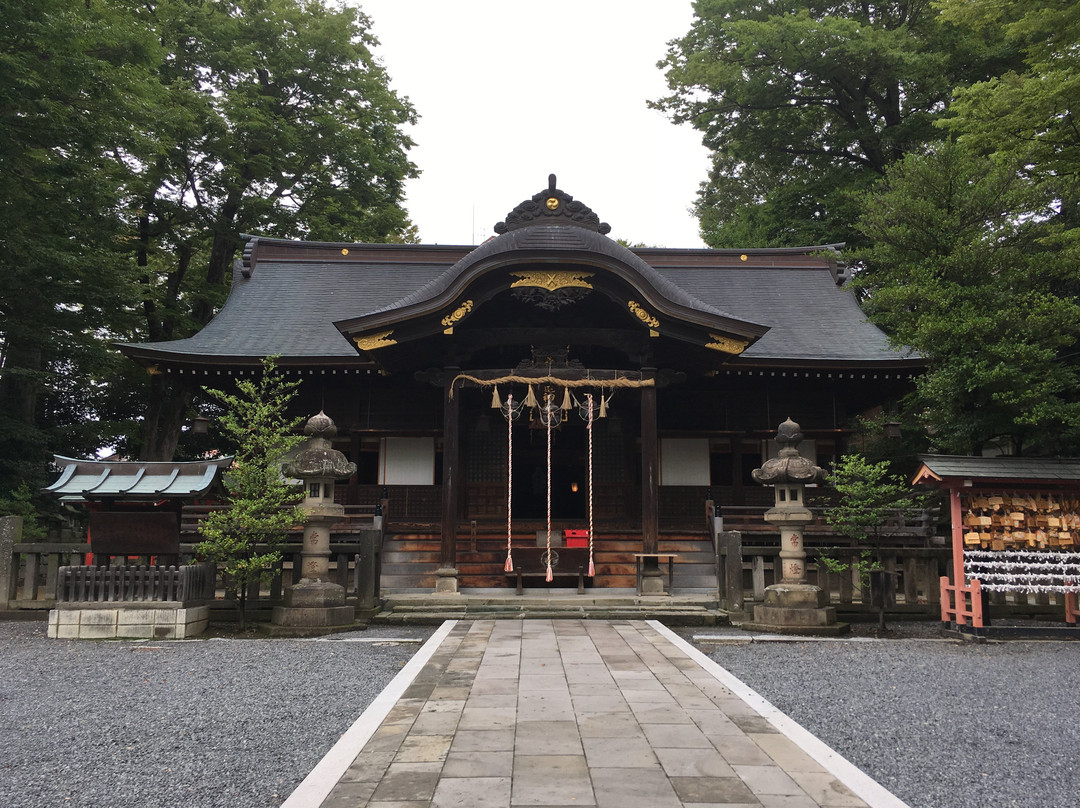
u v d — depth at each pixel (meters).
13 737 6.14
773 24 28.16
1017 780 5.21
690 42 31.95
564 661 8.79
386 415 20.25
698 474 20.67
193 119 25.81
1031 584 11.38
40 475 21.55
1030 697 7.61
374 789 4.61
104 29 17.77
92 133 17.75
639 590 14.34
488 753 5.33
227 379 20.14
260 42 29.59
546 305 15.15
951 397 14.70
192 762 5.48
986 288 14.11
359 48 31.44
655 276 15.41
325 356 19.25
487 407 20.38
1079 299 16.48
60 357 22.02
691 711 6.50
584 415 15.89
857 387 20.67
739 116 32.06
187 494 11.67
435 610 13.09
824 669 8.99
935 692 7.80
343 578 12.88
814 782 4.78
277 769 5.31
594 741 5.62
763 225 34.28
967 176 15.59
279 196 31.97
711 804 4.38
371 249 26.19
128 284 21.78
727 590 12.91
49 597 13.09
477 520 19.88
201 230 30.08
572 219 15.89
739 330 14.97
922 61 26.56
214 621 12.57
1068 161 14.75
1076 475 11.59
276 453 12.30
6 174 17.44
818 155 32.28
